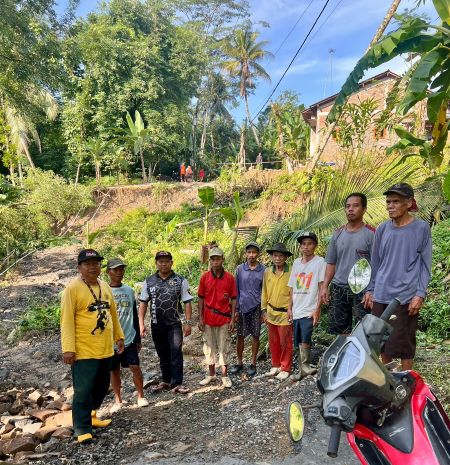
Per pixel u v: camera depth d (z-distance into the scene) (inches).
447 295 275.0
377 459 97.7
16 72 531.8
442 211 373.7
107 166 1354.6
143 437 187.8
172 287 243.1
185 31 1568.7
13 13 505.0
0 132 1109.7
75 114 1354.6
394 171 295.0
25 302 527.5
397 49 200.2
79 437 185.9
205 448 169.8
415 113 456.1
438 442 94.9
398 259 161.9
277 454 157.8
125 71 1401.3
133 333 228.4
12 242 768.3
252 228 358.9
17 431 208.4
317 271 224.4
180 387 243.0
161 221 946.1
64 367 315.6
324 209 305.3
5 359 342.6
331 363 91.5
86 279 193.8
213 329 248.5
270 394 215.6
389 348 161.6
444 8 195.3
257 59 1756.9
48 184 1010.7
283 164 978.7
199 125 2052.2
